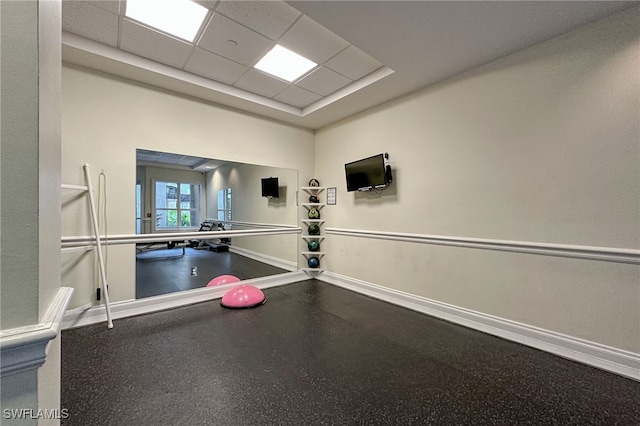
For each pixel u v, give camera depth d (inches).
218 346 85.7
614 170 74.3
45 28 25.6
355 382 67.9
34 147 22.8
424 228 119.5
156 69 108.6
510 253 93.6
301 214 177.5
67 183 99.3
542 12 74.1
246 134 149.6
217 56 105.3
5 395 21.2
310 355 80.7
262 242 172.1
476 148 102.5
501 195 95.8
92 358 77.9
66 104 99.7
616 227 74.0
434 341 90.5
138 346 85.2
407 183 126.7
